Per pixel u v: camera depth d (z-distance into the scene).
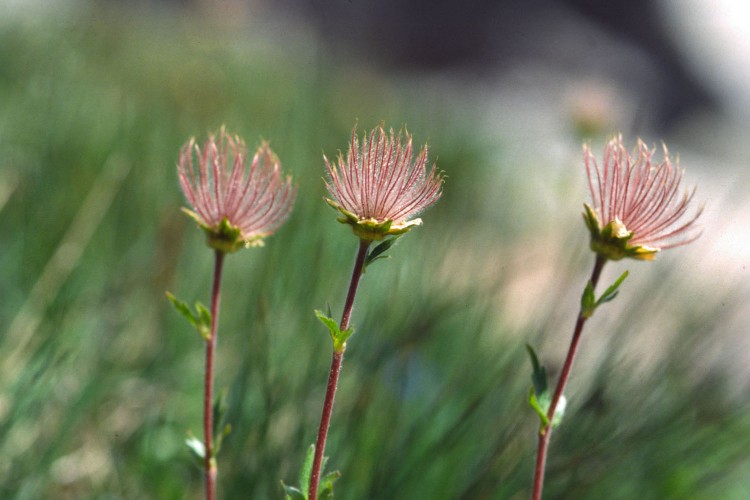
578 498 0.72
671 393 0.77
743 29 3.16
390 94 2.11
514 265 1.04
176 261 0.90
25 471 0.71
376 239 0.57
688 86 2.94
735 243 1.31
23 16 1.63
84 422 0.77
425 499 0.72
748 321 0.85
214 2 2.04
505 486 0.71
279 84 1.71
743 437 0.81
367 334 0.76
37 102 1.11
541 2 3.04
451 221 0.96
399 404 0.76
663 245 0.59
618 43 2.95
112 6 2.12
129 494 0.74
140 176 0.95
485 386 0.75
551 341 0.80
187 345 0.83
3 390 0.74
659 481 0.76
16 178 0.92
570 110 1.15
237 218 0.59
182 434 0.79
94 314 0.82
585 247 0.90
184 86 1.52
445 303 0.79
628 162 0.59
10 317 0.79
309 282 0.80
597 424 0.73
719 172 2.09
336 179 0.57
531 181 1.61
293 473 0.70
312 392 0.76
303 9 2.93
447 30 2.96
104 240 0.89
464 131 1.72
